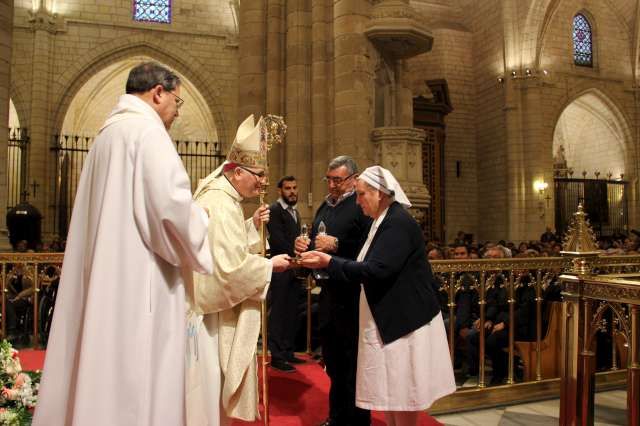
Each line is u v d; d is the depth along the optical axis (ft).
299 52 31.17
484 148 79.41
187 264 8.07
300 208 30.48
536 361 18.65
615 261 16.96
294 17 31.37
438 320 10.72
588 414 11.72
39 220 57.06
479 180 80.48
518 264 17.79
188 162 90.53
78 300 7.89
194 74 76.43
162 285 7.82
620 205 82.38
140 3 75.15
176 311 7.95
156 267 7.77
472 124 81.20
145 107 8.38
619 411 16.20
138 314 7.47
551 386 17.72
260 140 10.90
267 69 32.50
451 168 79.36
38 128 67.26
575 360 11.93
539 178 72.18
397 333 10.20
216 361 10.09
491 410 16.28
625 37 81.92
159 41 75.00
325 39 30.58
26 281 28.04
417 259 10.62
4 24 28.55
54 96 69.92
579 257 12.07
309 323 21.06
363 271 10.19
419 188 27.53
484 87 79.25
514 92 73.41
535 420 15.35
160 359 7.68
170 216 7.55
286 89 31.83
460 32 81.61
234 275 9.87
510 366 17.53
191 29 76.48
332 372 12.82
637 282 10.59
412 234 10.57
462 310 20.53
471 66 81.82
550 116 75.15
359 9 28.71
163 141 7.94
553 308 18.97
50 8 70.08
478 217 80.33
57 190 69.05
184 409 7.95
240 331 10.27
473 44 81.76
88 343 7.20
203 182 11.13
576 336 11.94
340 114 28.55
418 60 80.38
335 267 10.53
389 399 10.16
